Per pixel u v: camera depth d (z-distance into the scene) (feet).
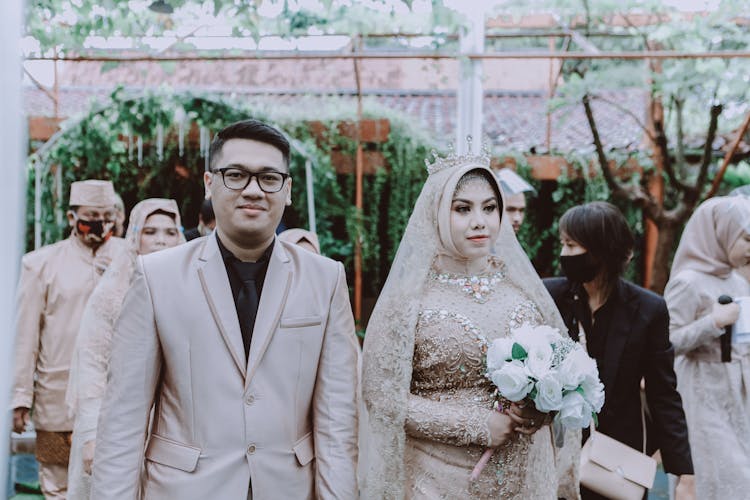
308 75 29.78
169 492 7.17
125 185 24.57
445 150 25.38
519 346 8.03
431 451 8.54
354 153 25.29
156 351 7.42
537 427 8.21
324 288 7.90
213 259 7.60
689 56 19.10
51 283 14.99
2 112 5.83
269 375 7.45
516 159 25.88
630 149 27.32
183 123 24.12
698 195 25.17
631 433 10.44
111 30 16.98
